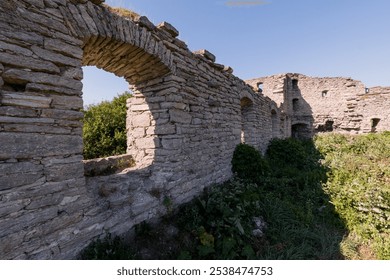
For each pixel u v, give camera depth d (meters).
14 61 1.96
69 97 2.39
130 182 3.35
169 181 3.73
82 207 2.48
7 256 1.89
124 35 2.91
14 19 1.98
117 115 8.30
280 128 14.47
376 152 9.23
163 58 3.54
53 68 2.25
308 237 3.87
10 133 1.92
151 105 3.99
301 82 19.39
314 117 18.88
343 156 9.18
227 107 5.99
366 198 4.68
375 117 14.98
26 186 2.02
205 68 4.91
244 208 4.32
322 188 5.74
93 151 7.88
